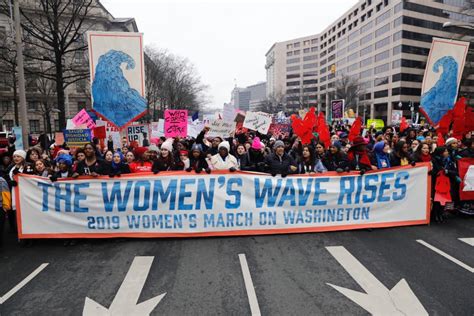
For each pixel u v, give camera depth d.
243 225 5.91
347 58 92.00
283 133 14.98
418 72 69.69
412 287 4.17
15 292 4.13
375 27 77.00
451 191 7.01
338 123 22.75
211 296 3.98
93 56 7.70
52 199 5.62
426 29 69.31
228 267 4.73
